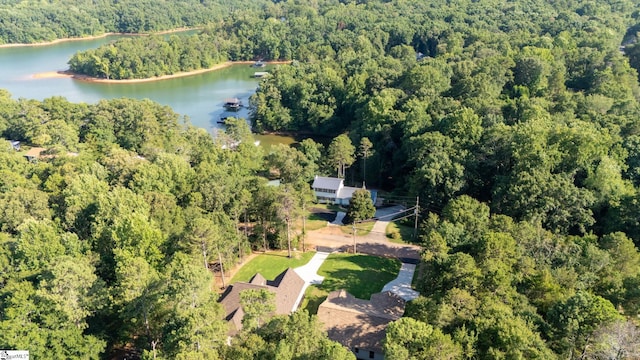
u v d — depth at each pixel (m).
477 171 107.56
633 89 140.12
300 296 79.50
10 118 150.50
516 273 65.19
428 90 147.88
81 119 149.25
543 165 94.00
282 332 52.41
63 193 90.44
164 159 103.31
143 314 61.50
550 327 53.69
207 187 92.50
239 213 91.38
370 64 189.00
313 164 130.38
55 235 75.69
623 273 68.44
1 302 60.88
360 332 66.69
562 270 65.62
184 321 51.56
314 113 176.62
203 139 140.25
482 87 138.50
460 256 63.41
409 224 108.19
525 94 142.25
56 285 57.41
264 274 88.19
